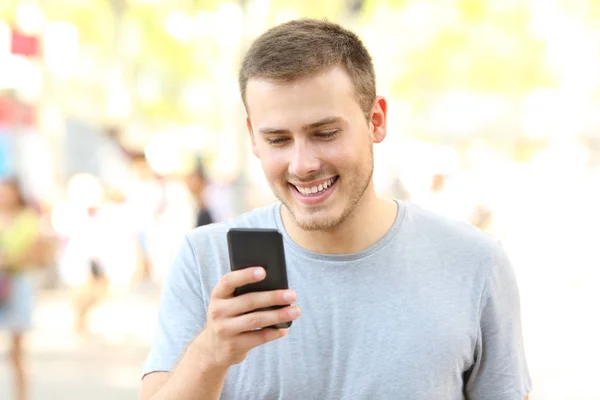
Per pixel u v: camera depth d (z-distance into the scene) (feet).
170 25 104.37
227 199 76.59
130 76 113.50
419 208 14.16
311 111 12.21
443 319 13.16
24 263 39.45
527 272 75.66
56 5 92.89
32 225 40.09
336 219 12.68
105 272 62.08
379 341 13.03
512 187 94.79
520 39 114.83
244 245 11.35
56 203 83.15
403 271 13.35
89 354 54.75
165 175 89.35
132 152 100.89
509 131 132.67
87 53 104.83
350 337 13.07
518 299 13.88
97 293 62.08
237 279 11.12
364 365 12.98
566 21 112.98
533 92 129.18
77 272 61.87
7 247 39.09
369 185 13.38
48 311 71.26
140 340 59.41
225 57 90.48
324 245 13.30
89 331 62.49
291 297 11.16
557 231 84.99
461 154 133.69
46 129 93.25
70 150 100.89
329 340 13.09
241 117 67.97
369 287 13.23
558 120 128.57
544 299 64.54
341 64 12.42
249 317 11.10
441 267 13.50
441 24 115.96
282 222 13.85
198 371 11.50
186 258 13.97
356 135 12.58
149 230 78.69
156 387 13.32
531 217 88.99
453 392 13.23
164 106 129.49
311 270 13.32
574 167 110.11
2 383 45.96
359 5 114.93
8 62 87.66
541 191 94.63
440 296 13.29
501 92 127.03
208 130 142.10
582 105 125.39
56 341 58.85
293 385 13.00
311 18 13.23
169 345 13.55
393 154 113.80
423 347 13.00
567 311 59.72
